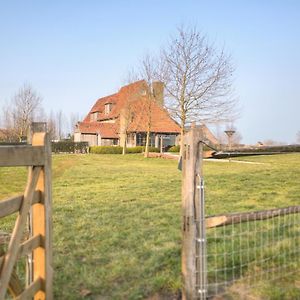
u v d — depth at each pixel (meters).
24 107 44.41
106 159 27.97
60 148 39.91
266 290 3.59
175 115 28.98
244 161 24.61
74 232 5.83
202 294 3.24
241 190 10.48
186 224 3.24
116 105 47.84
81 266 4.33
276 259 4.45
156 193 10.07
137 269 4.24
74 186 11.84
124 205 8.16
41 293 2.91
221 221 3.38
